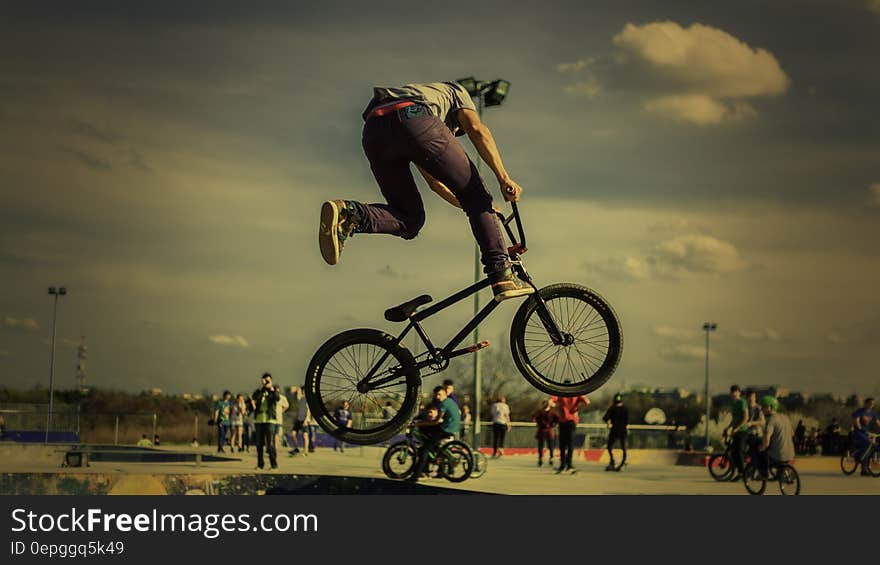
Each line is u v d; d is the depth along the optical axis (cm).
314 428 2628
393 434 607
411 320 604
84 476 1340
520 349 614
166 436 3391
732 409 1902
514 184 574
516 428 3066
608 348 618
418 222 600
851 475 2359
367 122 566
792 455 1558
